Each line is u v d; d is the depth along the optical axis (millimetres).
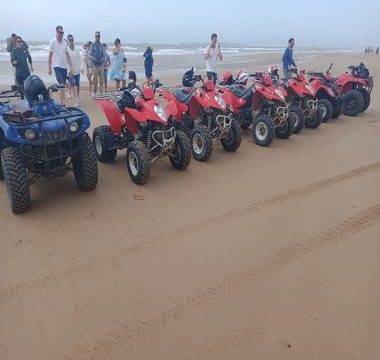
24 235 3754
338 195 4766
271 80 7133
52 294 2965
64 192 4703
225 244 3664
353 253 3555
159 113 4938
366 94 9750
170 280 3145
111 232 3836
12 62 9203
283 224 4047
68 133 4152
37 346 2500
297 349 2494
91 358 2418
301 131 7918
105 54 11031
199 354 2451
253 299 2941
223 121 6020
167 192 4770
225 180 5188
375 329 2668
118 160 5922
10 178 3918
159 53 45219
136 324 2688
